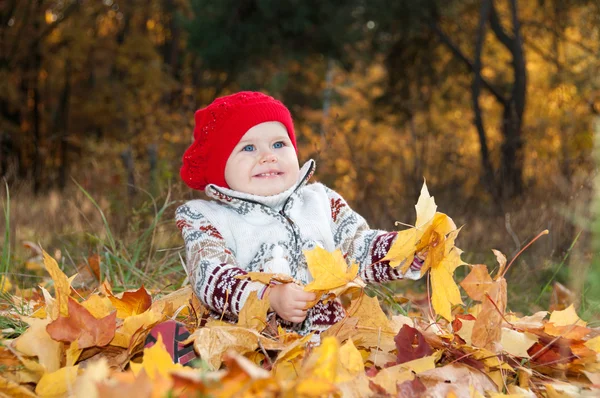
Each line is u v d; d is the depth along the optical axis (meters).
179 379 1.06
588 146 9.62
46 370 1.62
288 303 1.86
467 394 1.62
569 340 1.94
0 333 1.94
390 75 14.54
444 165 7.43
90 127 18.09
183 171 2.49
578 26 13.48
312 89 19.06
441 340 1.94
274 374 1.64
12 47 16.36
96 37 17.45
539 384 1.88
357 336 1.94
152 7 17.86
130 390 1.15
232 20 13.73
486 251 4.61
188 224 2.29
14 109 16.47
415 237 1.90
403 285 4.09
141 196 4.66
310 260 1.78
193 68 17.70
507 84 14.25
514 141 7.50
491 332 1.85
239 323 1.89
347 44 13.95
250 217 2.30
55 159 16.16
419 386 1.59
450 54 14.55
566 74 12.73
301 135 16.44
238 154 2.33
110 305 2.27
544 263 3.60
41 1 16.69
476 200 6.19
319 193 2.49
